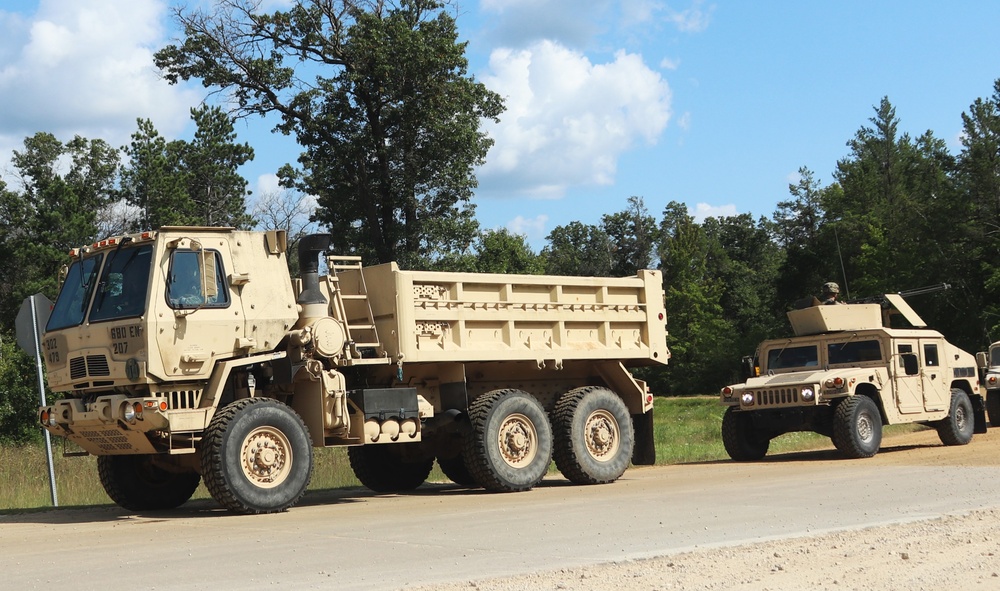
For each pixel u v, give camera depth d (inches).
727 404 717.9
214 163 2212.1
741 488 482.3
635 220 5132.9
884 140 3112.7
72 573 290.8
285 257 475.5
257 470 442.0
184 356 433.4
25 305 523.5
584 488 534.0
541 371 578.6
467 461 523.8
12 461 735.7
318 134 1619.1
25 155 2062.0
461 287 526.9
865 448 673.0
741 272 4288.9
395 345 502.9
